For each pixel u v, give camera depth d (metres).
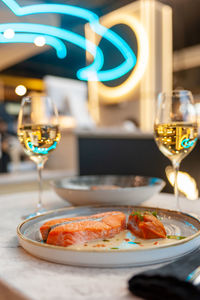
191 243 0.43
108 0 3.85
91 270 0.39
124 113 3.32
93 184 1.00
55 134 0.76
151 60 2.98
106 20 3.40
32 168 2.93
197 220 0.52
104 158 2.93
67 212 0.62
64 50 5.68
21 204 0.86
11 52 4.15
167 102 0.72
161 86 3.04
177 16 4.36
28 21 3.56
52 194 1.04
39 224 0.56
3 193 2.23
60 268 0.39
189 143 0.72
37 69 7.32
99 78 3.45
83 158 2.93
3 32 3.51
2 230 0.59
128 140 2.78
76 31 4.54
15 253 0.46
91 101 3.51
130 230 0.52
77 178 0.99
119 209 0.63
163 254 0.40
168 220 0.58
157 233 0.48
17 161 2.89
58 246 0.43
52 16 3.86
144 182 0.93
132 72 3.13
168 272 0.32
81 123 3.03
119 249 0.43
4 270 0.39
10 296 0.34
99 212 0.63
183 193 2.50
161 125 0.72
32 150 0.76
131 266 0.40
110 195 0.74
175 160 0.75
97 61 3.50
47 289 0.33
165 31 3.03
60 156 3.02
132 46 3.12
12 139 2.83
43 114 0.75
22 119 0.75
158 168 2.62
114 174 2.87
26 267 0.40
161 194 1.02
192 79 5.04
